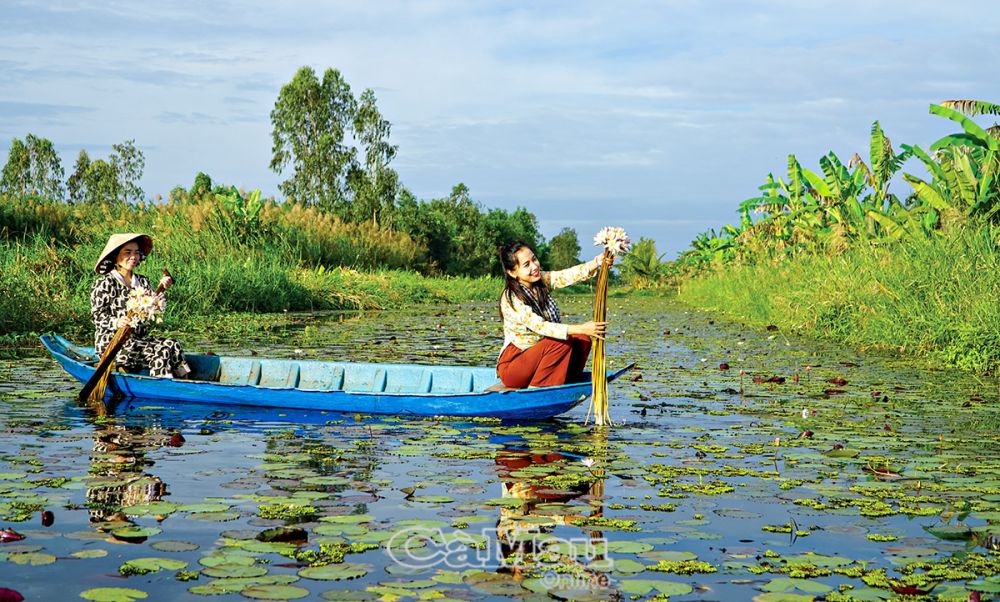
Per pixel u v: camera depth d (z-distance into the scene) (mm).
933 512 3891
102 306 7375
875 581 3004
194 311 15883
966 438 5605
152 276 16812
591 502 4035
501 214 59625
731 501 4066
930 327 10352
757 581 3008
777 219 21094
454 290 30438
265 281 19781
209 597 2812
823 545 3426
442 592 2887
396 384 7477
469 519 3711
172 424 6059
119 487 4219
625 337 13812
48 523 3611
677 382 8383
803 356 10703
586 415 6602
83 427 5883
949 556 3295
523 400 6262
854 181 16688
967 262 10953
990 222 12094
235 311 17922
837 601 2828
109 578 2979
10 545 3326
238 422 6188
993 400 7156
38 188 72375
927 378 8555
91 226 24375
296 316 18297
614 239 6066
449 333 14078
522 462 4902
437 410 6473
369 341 12344
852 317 12633
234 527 3574
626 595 2885
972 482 4430
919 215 14484
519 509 3891
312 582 2965
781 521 3750
